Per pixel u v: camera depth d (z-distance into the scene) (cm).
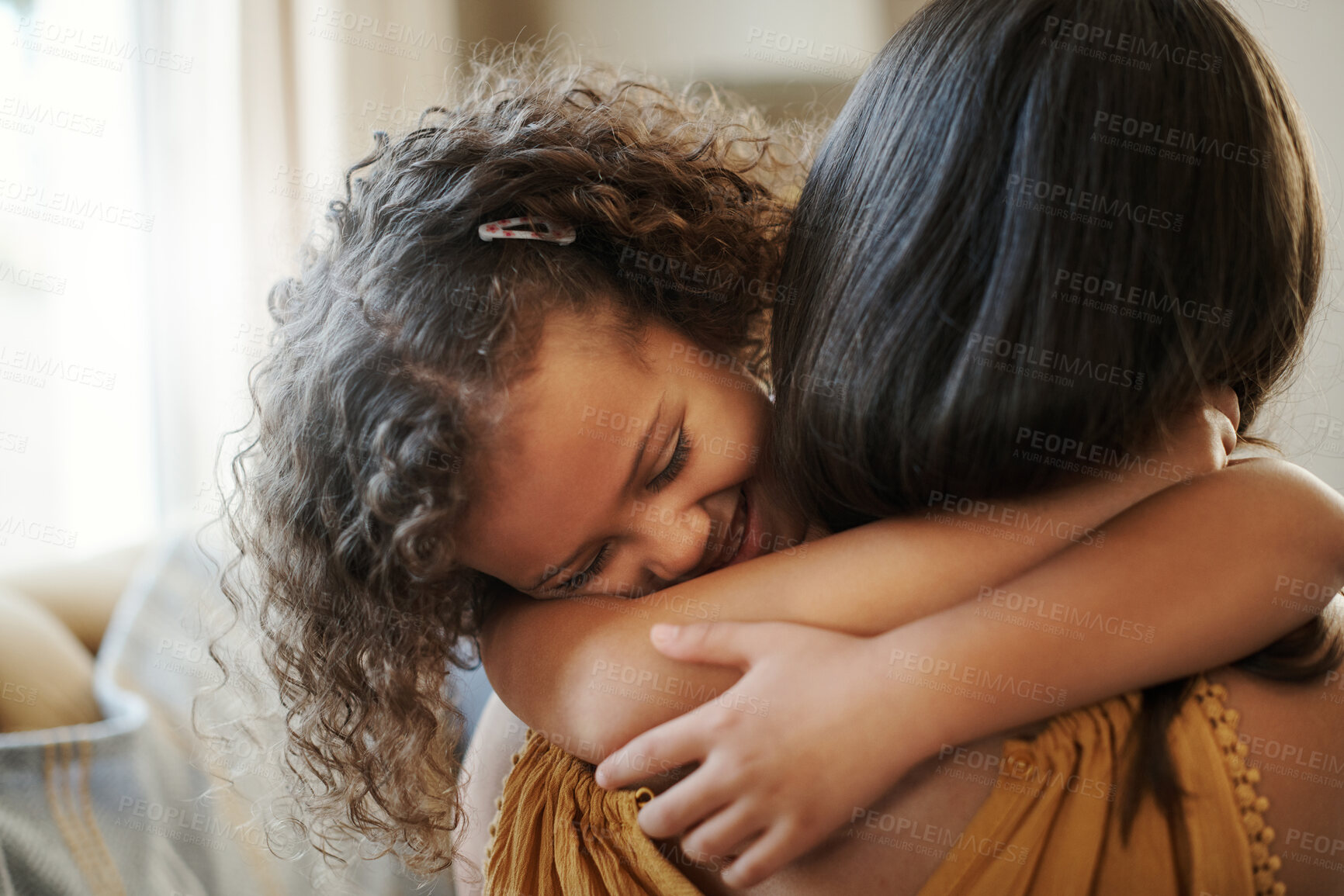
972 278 53
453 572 66
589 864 59
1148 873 50
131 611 130
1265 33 156
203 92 205
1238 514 53
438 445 59
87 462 211
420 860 75
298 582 70
